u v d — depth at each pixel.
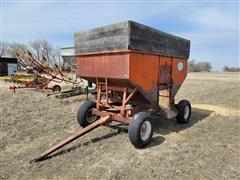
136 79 4.78
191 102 10.31
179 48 6.24
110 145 4.73
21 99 10.28
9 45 52.84
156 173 3.60
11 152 4.45
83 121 5.80
